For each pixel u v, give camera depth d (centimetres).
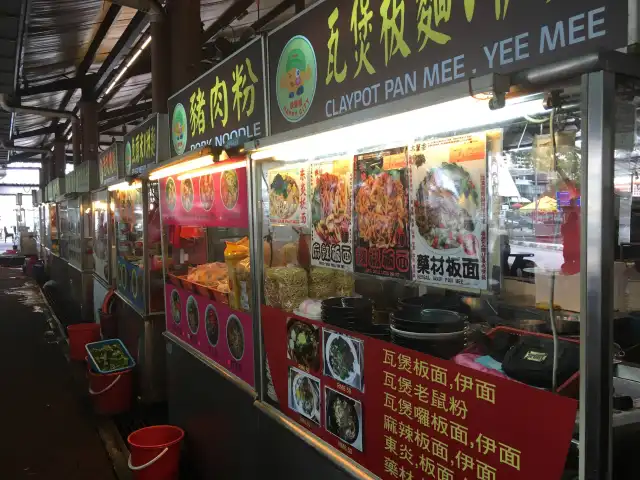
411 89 140
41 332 702
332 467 171
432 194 141
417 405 139
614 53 88
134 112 1073
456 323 144
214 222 268
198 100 290
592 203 93
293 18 192
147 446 279
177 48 407
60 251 1052
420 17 136
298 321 193
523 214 124
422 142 143
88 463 334
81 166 778
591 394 95
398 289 196
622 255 107
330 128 154
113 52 690
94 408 414
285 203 213
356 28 160
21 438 371
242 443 238
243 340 237
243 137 239
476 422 122
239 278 240
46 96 899
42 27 543
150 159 389
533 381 114
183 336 317
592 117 92
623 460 102
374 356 154
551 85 100
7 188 2762
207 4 579
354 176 172
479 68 120
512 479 113
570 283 122
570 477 104
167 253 350
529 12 107
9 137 1148
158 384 418
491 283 126
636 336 125
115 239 544
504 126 123
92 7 532
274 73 207
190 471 302
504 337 142
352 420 165
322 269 206
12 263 1692
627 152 99
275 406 213
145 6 405
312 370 185
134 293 455
